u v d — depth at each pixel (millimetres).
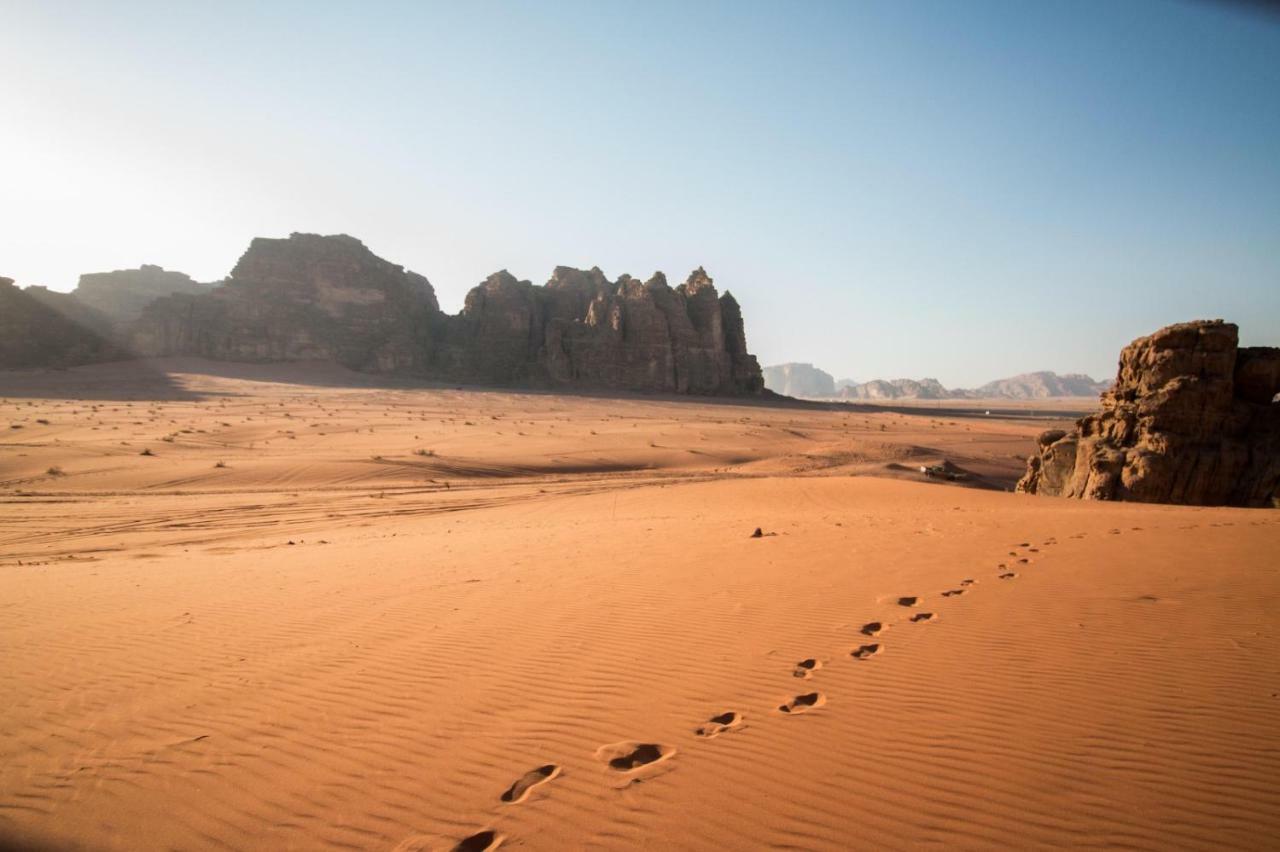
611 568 11039
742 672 6055
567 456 54375
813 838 3693
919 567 10047
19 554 17375
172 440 51438
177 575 12055
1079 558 10148
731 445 67438
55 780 4613
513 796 4234
